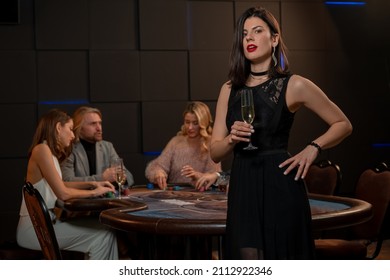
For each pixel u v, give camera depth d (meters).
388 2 5.92
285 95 2.08
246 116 2.03
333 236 5.71
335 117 2.11
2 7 5.14
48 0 5.30
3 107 5.25
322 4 5.79
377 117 5.90
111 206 3.31
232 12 5.64
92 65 5.39
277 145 2.09
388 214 3.29
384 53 5.93
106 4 5.42
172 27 5.53
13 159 5.29
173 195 3.54
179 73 5.56
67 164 4.20
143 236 3.19
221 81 5.64
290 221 2.04
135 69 5.47
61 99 5.36
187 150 4.37
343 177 5.82
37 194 2.64
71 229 3.55
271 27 2.12
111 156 4.51
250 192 2.07
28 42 5.29
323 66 5.80
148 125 5.51
